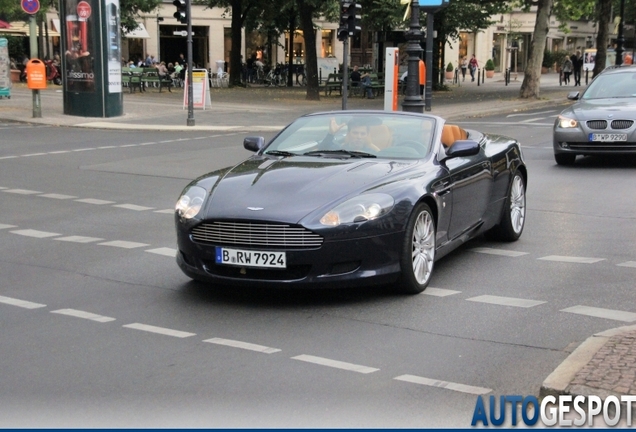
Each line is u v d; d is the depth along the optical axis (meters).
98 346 5.60
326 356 5.37
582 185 13.09
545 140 20.14
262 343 5.64
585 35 80.06
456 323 6.08
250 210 6.34
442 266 7.88
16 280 7.46
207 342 5.67
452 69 61.34
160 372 5.09
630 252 8.44
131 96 37.41
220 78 49.62
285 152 7.73
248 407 4.54
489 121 26.61
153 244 8.95
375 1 39.03
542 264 7.95
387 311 6.38
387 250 6.48
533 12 72.12
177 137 21.45
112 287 7.18
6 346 5.61
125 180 13.88
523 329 5.93
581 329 5.91
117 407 4.55
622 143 14.53
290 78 49.62
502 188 8.66
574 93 16.17
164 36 57.84
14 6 43.91
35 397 4.71
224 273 6.53
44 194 12.47
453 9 40.16
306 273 6.33
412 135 7.70
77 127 24.28
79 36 26.38
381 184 6.69
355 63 63.25
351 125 7.89
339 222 6.27
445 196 7.26
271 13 47.88
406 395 4.71
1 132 22.39
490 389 4.80
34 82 25.48
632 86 15.87
